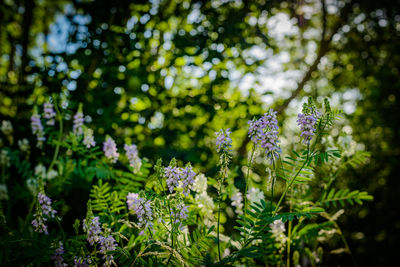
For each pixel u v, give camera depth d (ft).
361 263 24.79
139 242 10.03
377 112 29.37
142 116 20.57
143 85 20.17
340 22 26.89
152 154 19.56
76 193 14.51
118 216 10.26
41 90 17.61
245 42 23.41
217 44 22.11
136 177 11.79
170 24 22.33
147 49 21.20
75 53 18.51
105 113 18.34
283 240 11.10
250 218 9.06
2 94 18.34
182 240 9.49
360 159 12.54
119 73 19.35
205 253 8.84
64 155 14.57
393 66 30.19
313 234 11.24
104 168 12.18
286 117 26.04
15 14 22.61
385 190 26.58
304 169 9.12
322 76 29.43
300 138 8.40
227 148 8.63
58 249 8.82
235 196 11.34
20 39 21.56
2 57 24.34
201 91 21.83
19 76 19.29
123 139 18.58
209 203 10.71
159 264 8.48
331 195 11.30
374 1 27.02
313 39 29.19
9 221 11.01
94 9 19.19
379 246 25.36
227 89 23.47
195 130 21.75
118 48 19.71
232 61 22.66
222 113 21.94
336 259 17.56
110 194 11.04
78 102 17.11
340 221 23.95
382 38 29.73
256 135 8.29
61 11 23.20
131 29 20.15
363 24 28.91
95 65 18.95
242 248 8.42
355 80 30.60
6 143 15.11
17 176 14.73
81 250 8.57
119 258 8.98
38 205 9.30
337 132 17.11
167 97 21.30
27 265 8.81
